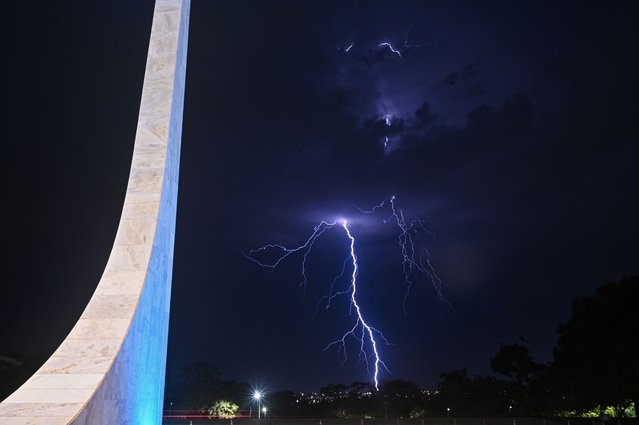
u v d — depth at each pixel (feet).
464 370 203.31
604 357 119.75
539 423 128.57
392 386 208.74
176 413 195.31
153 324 44.29
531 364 184.34
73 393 32.89
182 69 55.01
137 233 43.65
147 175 46.24
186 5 57.41
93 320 38.55
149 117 48.60
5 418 30.37
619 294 120.67
